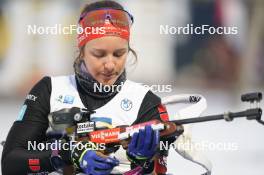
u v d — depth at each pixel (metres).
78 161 8.52
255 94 7.72
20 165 8.97
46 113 9.22
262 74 41.75
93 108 9.18
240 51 40.78
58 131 8.92
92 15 8.88
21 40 41.06
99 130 8.67
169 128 8.30
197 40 42.47
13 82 41.06
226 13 41.12
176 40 42.62
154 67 42.47
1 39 41.09
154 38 42.09
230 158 19.19
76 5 40.31
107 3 8.97
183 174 13.91
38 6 40.66
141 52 42.09
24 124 9.18
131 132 8.44
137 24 41.75
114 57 8.91
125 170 9.02
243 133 21.88
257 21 38.72
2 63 41.12
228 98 37.09
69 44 41.06
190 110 9.48
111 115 9.18
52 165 8.81
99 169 8.38
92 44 8.85
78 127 8.73
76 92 9.25
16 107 33.72
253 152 19.70
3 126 24.14
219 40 41.78
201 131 21.80
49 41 41.06
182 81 42.56
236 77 41.28
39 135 9.19
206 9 41.66
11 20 40.97
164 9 41.88
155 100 9.42
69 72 41.19
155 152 8.58
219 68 42.12
